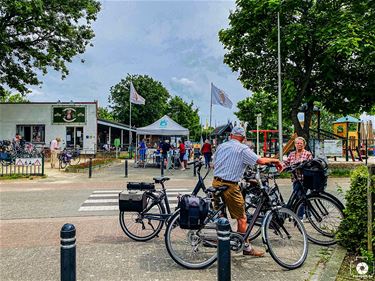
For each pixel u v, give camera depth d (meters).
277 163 4.99
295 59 18.80
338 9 17.55
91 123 31.02
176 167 23.44
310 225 5.95
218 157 5.01
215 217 4.92
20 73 28.41
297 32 16.42
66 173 19.19
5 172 18.86
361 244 5.04
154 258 5.20
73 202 10.31
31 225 7.38
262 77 21.00
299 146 6.93
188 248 4.88
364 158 26.28
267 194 5.03
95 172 20.05
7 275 4.56
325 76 17.50
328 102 19.84
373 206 4.88
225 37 19.61
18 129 31.03
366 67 17.94
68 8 26.45
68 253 2.89
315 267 4.79
